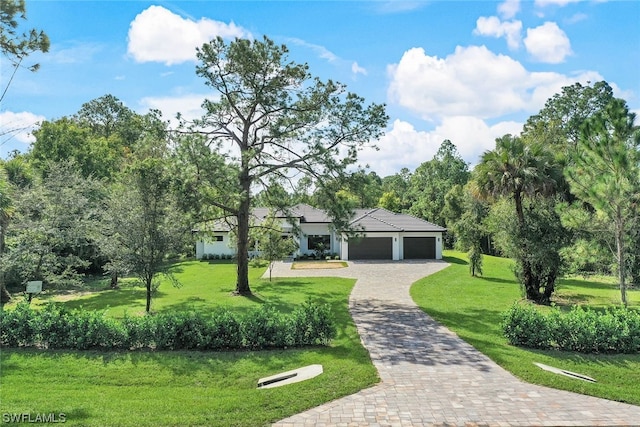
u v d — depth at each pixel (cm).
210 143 2125
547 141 4603
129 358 1092
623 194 1502
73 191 2139
